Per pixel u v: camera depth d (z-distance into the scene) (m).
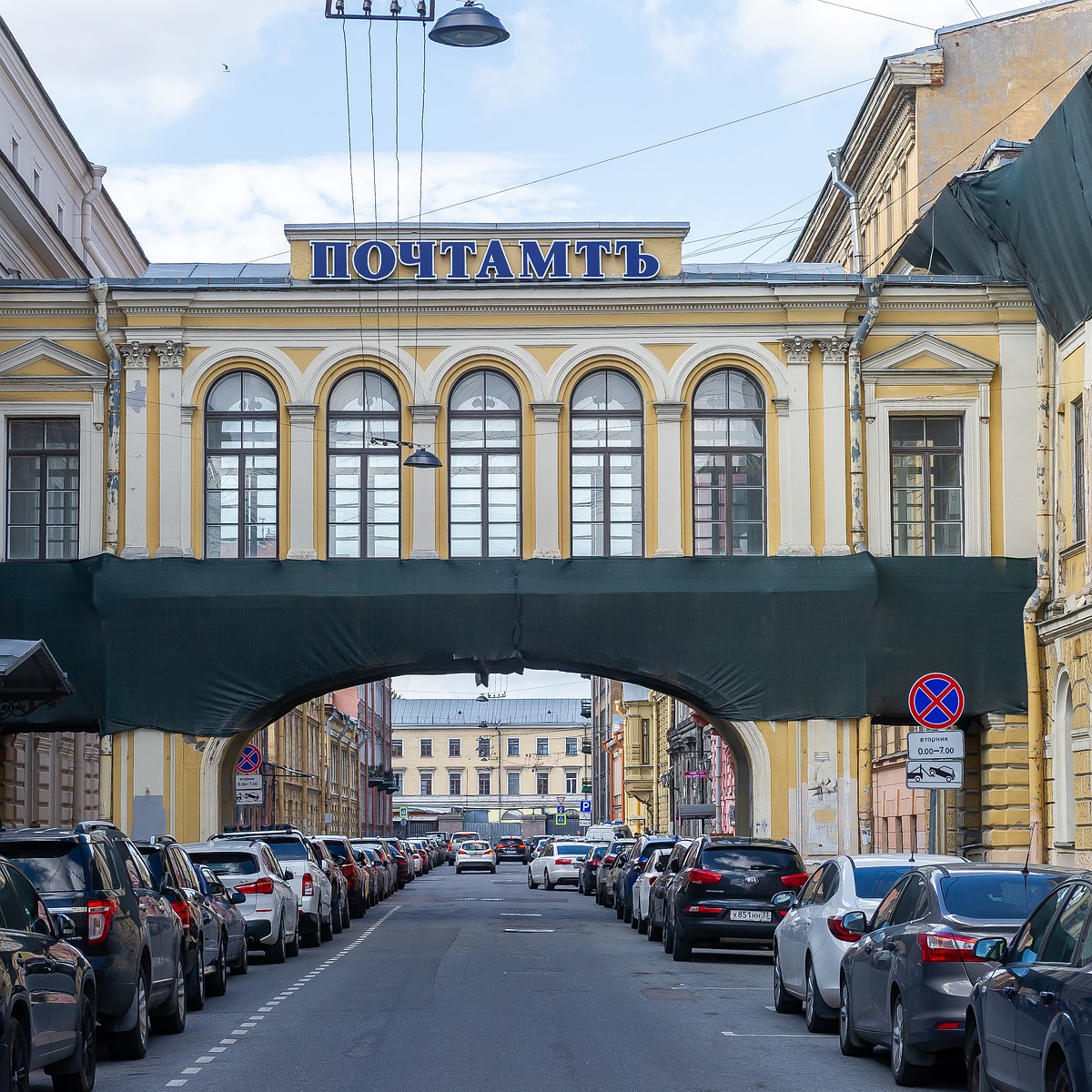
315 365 36.38
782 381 36.31
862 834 35.00
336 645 35.47
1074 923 10.60
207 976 21.55
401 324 36.56
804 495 35.97
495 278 36.41
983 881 14.08
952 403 36.34
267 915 26.23
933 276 36.41
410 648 35.59
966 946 13.27
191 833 34.91
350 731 98.44
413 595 35.53
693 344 36.47
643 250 36.69
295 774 71.94
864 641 35.41
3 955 11.20
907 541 36.41
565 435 36.44
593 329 36.56
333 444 36.53
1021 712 35.44
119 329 36.12
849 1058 15.64
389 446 36.44
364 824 110.19
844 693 35.28
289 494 36.00
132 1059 15.80
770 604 35.47
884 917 15.52
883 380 36.44
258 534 36.22
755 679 35.38
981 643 35.53
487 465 36.53
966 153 46.78
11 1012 11.09
